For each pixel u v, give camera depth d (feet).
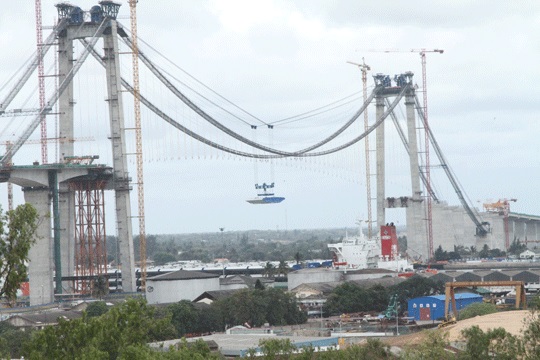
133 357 525.75
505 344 570.46
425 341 593.01
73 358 526.57
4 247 410.93
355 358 636.48
